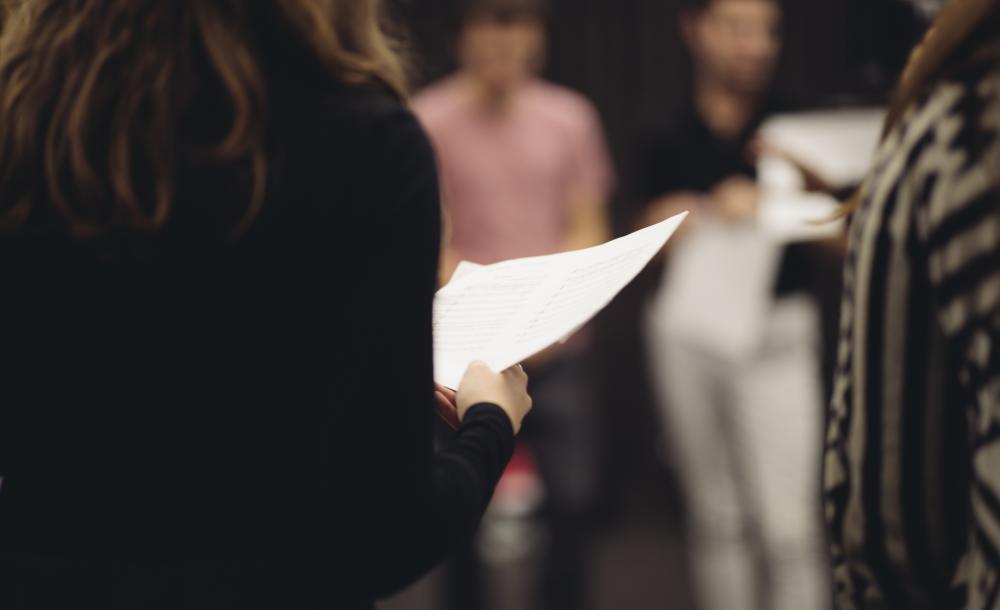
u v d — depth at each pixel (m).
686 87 6.40
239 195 1.44
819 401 4.43
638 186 4.84
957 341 1.32
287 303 1.44
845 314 1.47
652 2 6.37
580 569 4.87
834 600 1.55
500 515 4.84
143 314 1.46
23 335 1.51
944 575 1.44
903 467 1.42
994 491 1.28
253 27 1.49
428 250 1.44
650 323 4.67
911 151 1.37
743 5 4.59
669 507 6.33
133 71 1.46
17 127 1.49
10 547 1.51
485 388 1.57
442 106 4.84
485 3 4.67
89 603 1.45
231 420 1.45
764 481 4.46
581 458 4.84
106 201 1.46
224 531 1.45
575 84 6.44
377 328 1.41
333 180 1.44
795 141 3.91
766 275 4.35
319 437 1.43
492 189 4.81
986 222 1.29
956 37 1.37
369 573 1.42
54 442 1.50
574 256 1.70
